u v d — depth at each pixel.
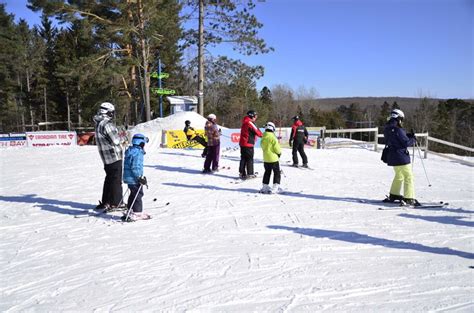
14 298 3.81
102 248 5.18
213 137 11.21
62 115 46.78
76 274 4.34
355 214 6.70
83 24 25.48
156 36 27.22
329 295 3.68
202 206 7.38
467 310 3.37
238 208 7.20
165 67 40.78
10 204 7.79
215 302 3.59
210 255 4.82
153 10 25.56
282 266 4.42
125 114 34.25
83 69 26.83
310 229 5.85
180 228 6.02
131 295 3.79
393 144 7.26
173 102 26.70
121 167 7.16
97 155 15.45
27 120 52.12
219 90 44.06
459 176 12.51
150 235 5.70
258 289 3.84
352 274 4.17
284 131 20.55
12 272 4.46
